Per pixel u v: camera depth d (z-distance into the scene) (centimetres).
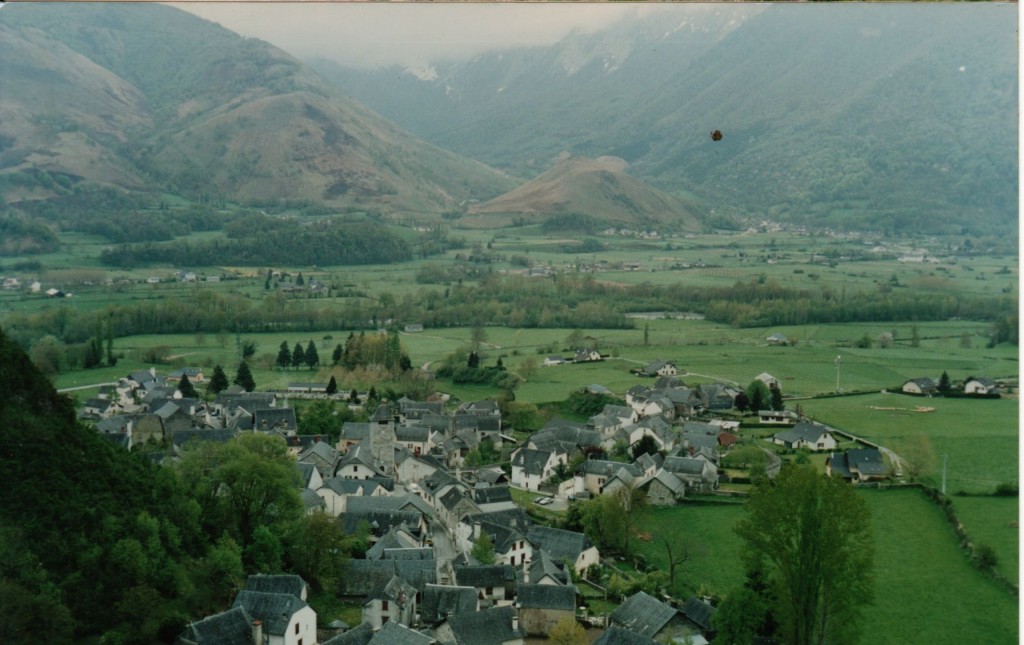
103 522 11856
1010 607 14512
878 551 16550
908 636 13712
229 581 12512
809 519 11719
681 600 14275
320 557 14050
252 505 14238
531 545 16212
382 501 18100
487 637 12600
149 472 13325
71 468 12275
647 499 19200
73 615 10844
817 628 12056
